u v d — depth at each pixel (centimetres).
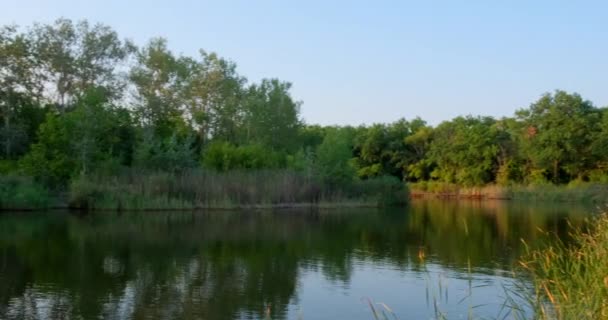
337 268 1867
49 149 4038
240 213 3775
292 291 1548
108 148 4694
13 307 1348
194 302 1417
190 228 2873
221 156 4666
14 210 3588
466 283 1634
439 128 7931
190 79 6388
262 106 6531
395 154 8175
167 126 6053
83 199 3728
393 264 1939
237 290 1552
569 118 6538
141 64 6156
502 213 4106
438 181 7725
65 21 5500
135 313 1312
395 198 5072
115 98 5834
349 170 4909
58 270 1773
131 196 3775
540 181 6662
